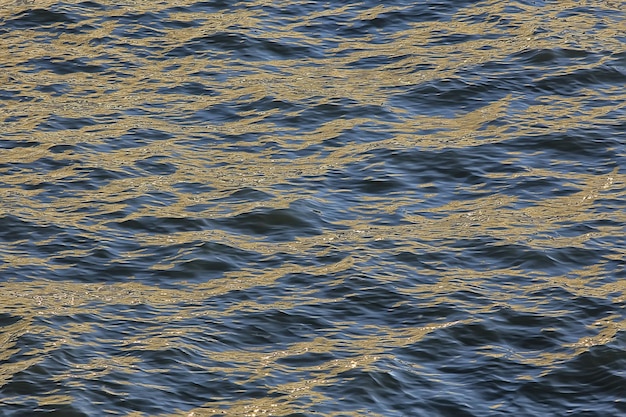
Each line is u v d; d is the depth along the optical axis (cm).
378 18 6712
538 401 3516
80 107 5756
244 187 4925
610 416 3425
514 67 6069
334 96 5819
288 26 6669
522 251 4388
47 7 6831
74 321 3909
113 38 6512
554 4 6838
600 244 4438
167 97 5862
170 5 6919
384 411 3456
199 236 4522
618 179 4972
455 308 4009
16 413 3384
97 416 3388
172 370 3628
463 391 3559
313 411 3431
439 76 5997
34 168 5122
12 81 6038
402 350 3769
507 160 5162
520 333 3862
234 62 6241
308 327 3912
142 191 4903
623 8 6769
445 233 4556
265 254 4406
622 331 3828
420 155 5209
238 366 3675
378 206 4800
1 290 4125
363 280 4191
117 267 4309
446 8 6819
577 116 5562
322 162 5178
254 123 5566
